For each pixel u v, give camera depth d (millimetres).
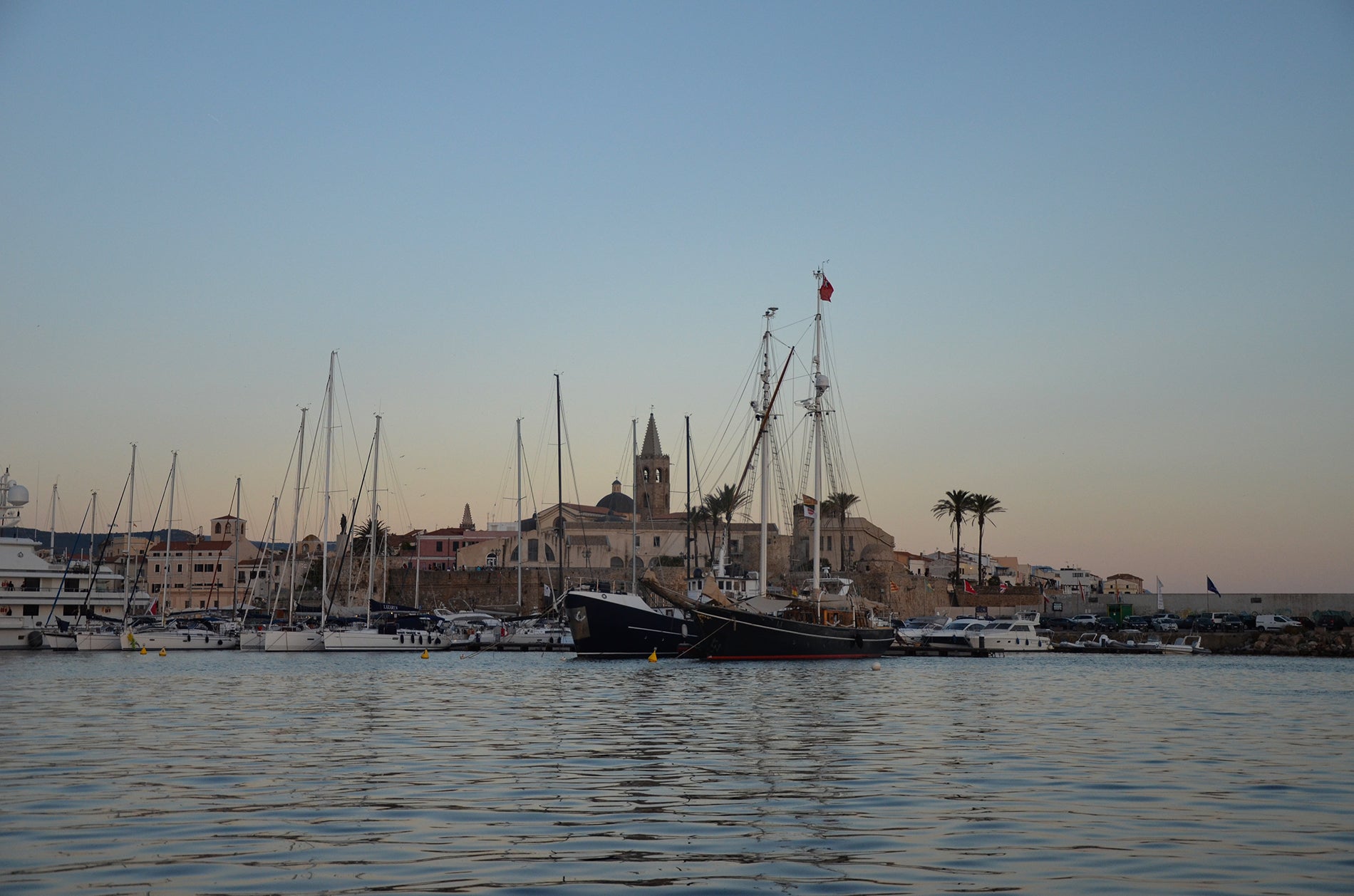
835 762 28922
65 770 26766
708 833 19781
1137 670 87938
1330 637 125938
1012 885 16344
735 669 75750
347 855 17906
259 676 68562
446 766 27688
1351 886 16375
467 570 174250
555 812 21594
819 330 92750
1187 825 20812
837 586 96062
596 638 88250
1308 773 27828
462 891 15859
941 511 186250
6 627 107188
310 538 195375
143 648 101625
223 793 23453
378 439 125125
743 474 100312
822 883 16375
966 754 30984
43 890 15773
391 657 96688
